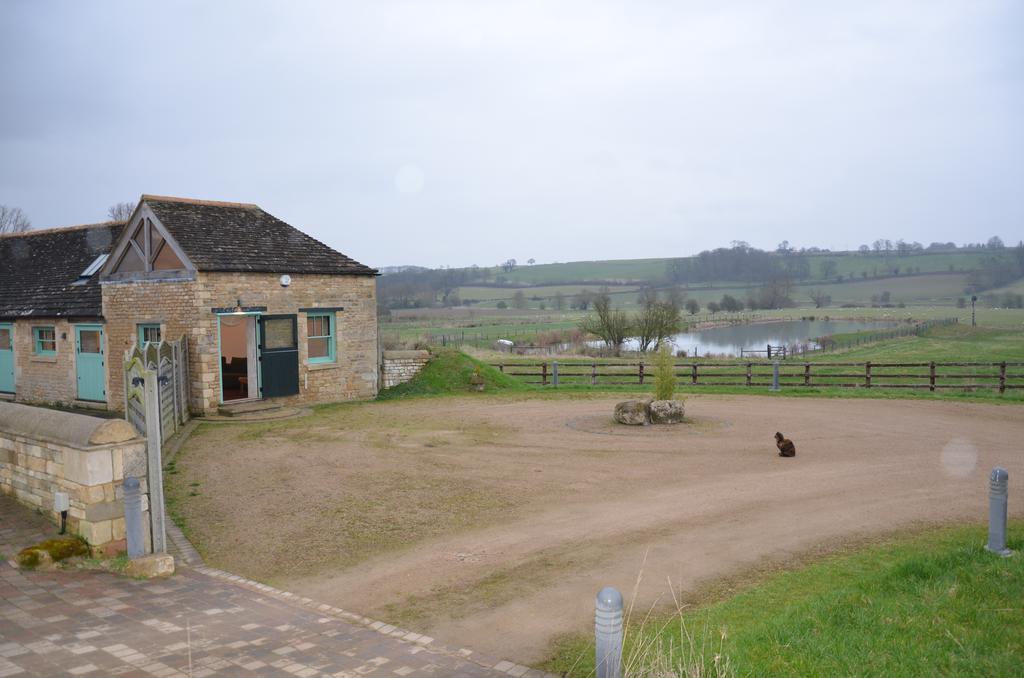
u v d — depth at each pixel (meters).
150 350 13.05
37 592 6.63
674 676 4.71
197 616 6.12
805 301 142.50
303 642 5.61
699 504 9.95
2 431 9.05
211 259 17.58
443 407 19.66
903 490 10.55
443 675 5.03
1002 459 12.62
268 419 17.27
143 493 7.69
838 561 7.56
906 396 21.08
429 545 8.38
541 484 11.16
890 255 188.12
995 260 164.12
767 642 5.35
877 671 4.88
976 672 4.87
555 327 76.75
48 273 22.98
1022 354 42.56
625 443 14.30
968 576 6.70
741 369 33.00
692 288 157.50
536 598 6.72
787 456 12.97
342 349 20.78
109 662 5.07
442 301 132.12
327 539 8.63
